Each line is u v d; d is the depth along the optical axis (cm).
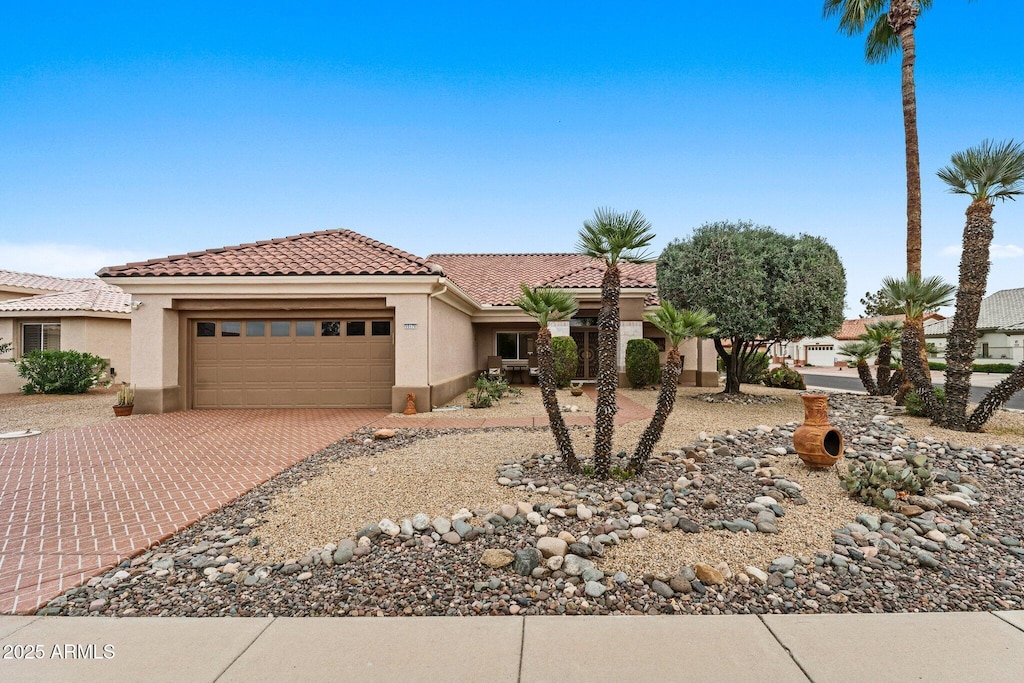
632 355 1831
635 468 630
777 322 1351
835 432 680
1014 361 3462
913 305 989
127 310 2095
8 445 912
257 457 809
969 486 601
